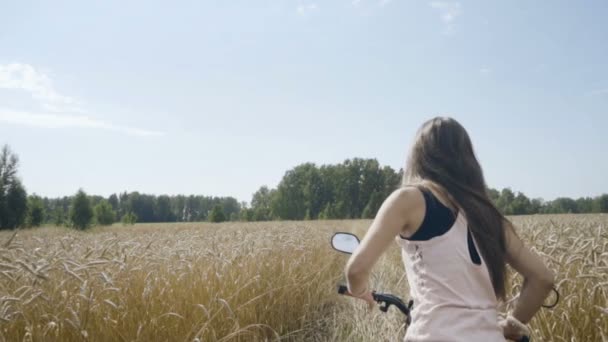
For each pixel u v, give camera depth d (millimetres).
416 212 1711
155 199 154125
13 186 37844
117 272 4844
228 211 180250
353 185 112188
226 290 5242
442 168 1792
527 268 1831
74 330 3734
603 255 3904
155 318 4195
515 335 1915
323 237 15781
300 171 116062
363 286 1705
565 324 3668
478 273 1680
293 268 7262
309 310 6711
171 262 6266
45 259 4562
